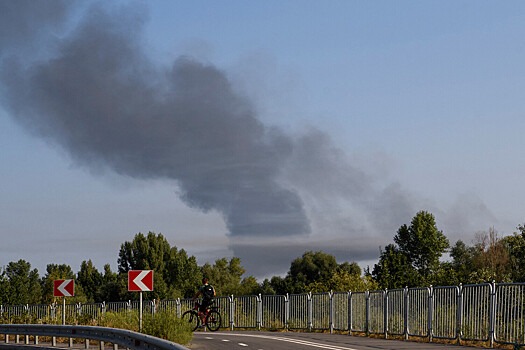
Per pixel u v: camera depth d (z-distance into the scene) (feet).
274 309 136.26
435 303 95.45
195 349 82.28
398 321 103.96
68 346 97.91
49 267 405.59
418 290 99.60
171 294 320.70
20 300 307.37
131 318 109.91
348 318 117.19
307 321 128.16
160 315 94.32
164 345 59.88
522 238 165.58
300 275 329.52
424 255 297.12
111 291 324.19
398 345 87.71
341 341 95.66
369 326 111.24
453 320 91.50
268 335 110.32
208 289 120.78
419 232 295.48
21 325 104.68
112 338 83.41
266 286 316.60
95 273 369.30
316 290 204.54
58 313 159.63
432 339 95.61
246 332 123.03
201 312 120.47
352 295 116.47
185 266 338.13
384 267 255.50
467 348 82.53
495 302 83.61
